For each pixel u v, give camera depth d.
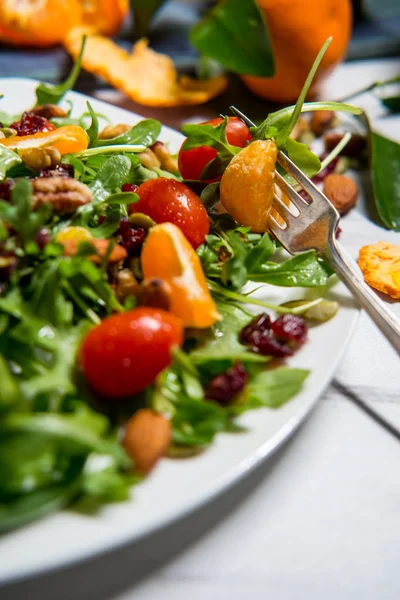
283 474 0.29
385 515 0.28
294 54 0.49
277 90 0.52
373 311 0.32
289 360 0.30
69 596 0.25
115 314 0.29
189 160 0.36
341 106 0.35
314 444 0.30
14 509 0.24
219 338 0.30
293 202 0.34
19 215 0.28
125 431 0.26
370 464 0.30
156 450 0.25
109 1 0.56
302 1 0.47
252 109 0.52
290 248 0.34
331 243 0.33
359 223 0.42
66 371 0.27
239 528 0.27
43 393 0.26
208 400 0.27
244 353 0.29
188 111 0.52
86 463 0.25
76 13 0.56
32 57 0.55
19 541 0.23
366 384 0.33
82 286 0.29
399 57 0.61
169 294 0.29
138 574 0.26
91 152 0.35
